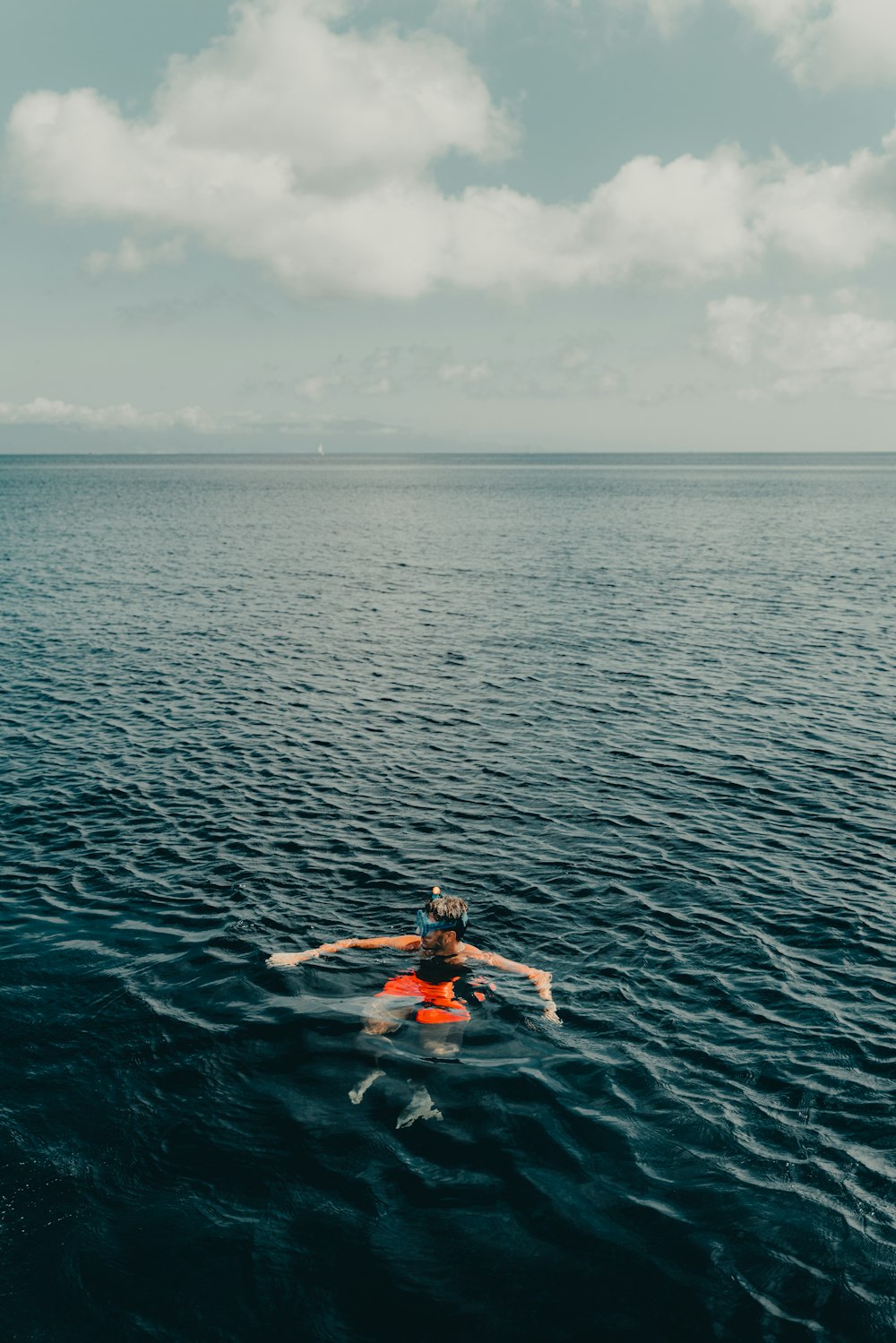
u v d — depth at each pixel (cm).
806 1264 642
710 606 3950
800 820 1606
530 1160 733
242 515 9288
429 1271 625
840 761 1947
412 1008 930
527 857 1423
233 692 2497
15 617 3528
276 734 2103
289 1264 629
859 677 2708
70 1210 671
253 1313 591
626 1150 752
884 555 5850
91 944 1092
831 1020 976
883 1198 712
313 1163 724
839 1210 697
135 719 2206
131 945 1091
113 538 6825
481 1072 845
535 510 10375
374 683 2622
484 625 3506
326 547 6397
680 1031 944
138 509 10012
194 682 2598
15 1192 688
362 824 1552
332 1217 671
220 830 1511
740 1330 585
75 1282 611
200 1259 632
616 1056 888
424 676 2705
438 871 1359
